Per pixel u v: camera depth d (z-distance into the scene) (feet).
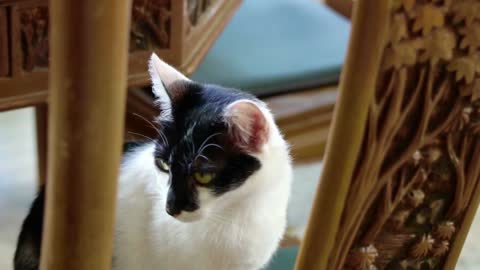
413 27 2.24
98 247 2.28
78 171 2.18
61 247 2.27
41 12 2.94
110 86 2.12
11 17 2.90
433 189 2.51
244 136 2.88
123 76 2.13
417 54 2.27
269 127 2.91
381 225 2.51
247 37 4.56
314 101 4.44
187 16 3.26
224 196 2.96
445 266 2.66
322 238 2.43
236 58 4.35
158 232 3.08
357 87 2.25
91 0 2.05
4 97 3.00
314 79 4.45
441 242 2.60
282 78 4.33
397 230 2.55
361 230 2.52
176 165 2.91
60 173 2.19
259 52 4.46
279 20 4.82
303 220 4.72
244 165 2.93
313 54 4.55
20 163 5.16
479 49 2.29
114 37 2.09
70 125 2.14
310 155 4.58
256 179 2.97
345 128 2.29
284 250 3.31
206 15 3.56
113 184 2.22
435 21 2.24
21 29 2.93
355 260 2.55
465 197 2.53
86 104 2.12
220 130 2.88
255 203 3.03
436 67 2.30
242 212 3.03
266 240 3.14
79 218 2.23
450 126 2.40
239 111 2.83
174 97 2.97
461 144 2.44
